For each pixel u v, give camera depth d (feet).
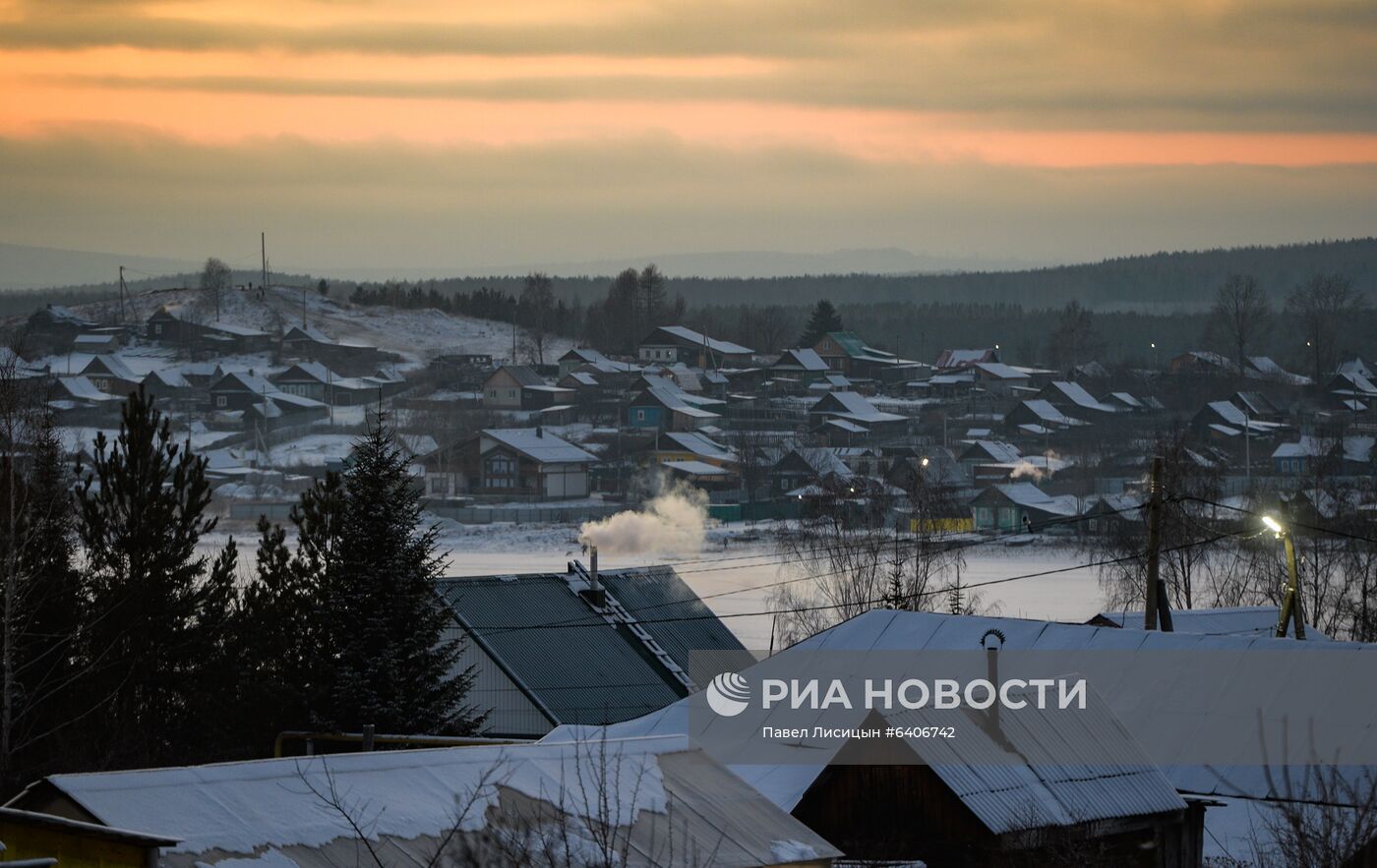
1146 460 391.65
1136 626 94.99
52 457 113.19
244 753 101.30
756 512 353.31
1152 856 61.11
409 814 43.70
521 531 317.42
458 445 394.73
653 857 44.73
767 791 61.11
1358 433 434.71
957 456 431.43
